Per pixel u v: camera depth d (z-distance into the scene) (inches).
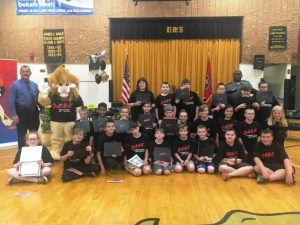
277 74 309.7
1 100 242.4
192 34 287.1
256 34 285.9
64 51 294.8
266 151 161.6
